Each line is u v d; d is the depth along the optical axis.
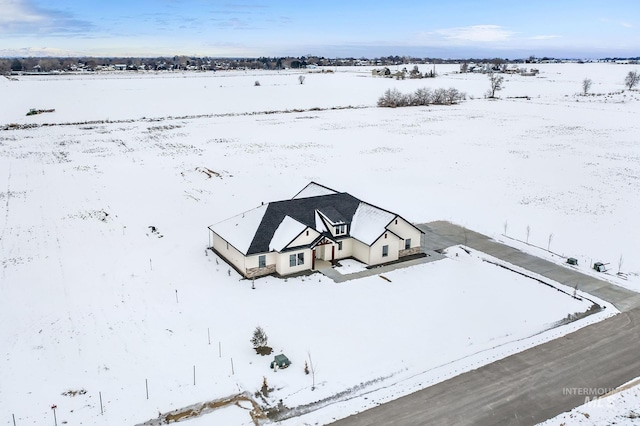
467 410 19.59
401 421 18.94
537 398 20.36
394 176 58.22
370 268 33.28
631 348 24.03
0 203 45.56
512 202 49.03
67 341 24.12
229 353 23.33
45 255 34.59
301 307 27.78
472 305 28.44
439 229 41.28
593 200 49.69
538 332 25.77
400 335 25.12
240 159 65.12
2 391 20.31
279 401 20.09
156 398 20.14
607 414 19.34
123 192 50.16
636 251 37.22
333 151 71.06
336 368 22.31
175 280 31.03
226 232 33.97
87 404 19.69
